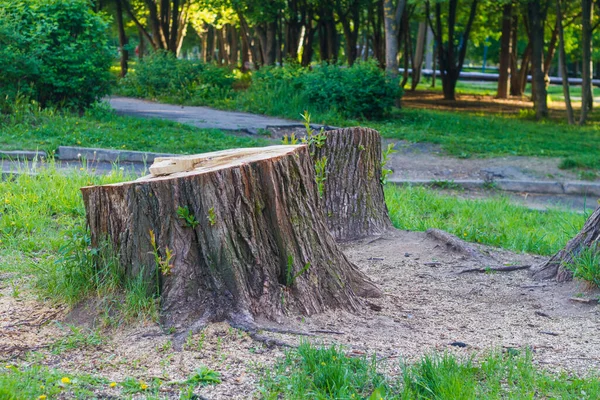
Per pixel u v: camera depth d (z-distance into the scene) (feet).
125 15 125.59
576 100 129.90
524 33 125.29
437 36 106.93
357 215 24.77
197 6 119.55
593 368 13.34
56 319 14.97
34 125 46.01
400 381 12.25
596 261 18.21
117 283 15.14
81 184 27.84
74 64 51.06
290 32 102.73
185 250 14.56
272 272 15.08
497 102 106.52
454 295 18.54
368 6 100.01
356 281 17.16
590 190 44.65
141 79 81.46
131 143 44.27
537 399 11.80
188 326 14.11
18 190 26.78
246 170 14.71
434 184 44.19
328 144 24.48
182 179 14.48
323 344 13.05
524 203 41.45
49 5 50.88
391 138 57.11
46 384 11.68
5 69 47.78
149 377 12.24
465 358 13.58
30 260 19.56
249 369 12.57
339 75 68.18
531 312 17.22
